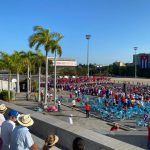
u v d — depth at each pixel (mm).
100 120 36188
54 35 49875
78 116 38719
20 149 6070
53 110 41781
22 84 71688
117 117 36531
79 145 4914
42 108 43031
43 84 82875
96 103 47562
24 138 6074
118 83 104000
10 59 59281
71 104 49562
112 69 172500
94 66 183500
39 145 9758
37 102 51750
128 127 31516
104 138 8164
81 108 45156
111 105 44406
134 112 38500
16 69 61969
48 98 53281
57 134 9891
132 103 44125
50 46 49594
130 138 16734
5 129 6887
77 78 106000
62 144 9570
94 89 69188
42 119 11172
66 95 66438
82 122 34719
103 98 52531
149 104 44750
